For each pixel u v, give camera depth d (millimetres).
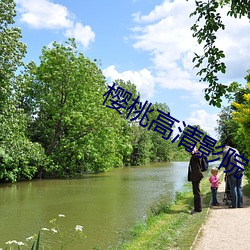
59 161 32094
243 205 11000
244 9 4395
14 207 14414
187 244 6734
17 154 24812
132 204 14695
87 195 17984
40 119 34375
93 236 9414
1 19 21359
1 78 20938
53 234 9773
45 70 32375
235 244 6719
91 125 32438
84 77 32438
